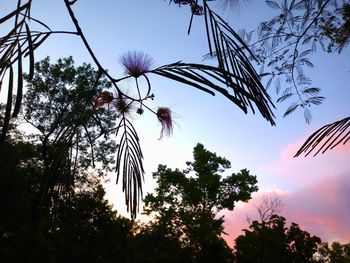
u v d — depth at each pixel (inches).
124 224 1182.9
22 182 581.3
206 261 1151.0
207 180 1441.9
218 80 34.5
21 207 581.3
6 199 582.6
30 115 776.3
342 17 101.2
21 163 634.2
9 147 623.5
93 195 967.6
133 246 1328.7
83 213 943.0
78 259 955.3
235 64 37.7
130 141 55.8
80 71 820.6
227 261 1177.4
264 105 34.0
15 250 594.2
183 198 1560.0
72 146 46.2
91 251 1050.7
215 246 1177.4
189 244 1509.6
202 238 1427.2
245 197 1507.1
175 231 1558.8
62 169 44.3
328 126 38.2
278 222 1175.6
